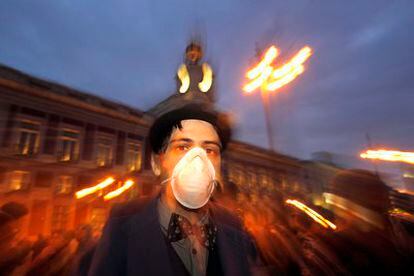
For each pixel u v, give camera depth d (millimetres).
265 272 872
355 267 1608
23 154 10812
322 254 1930
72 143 12516
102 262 655
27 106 11148
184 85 12148
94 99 13031
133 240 688
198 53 12938
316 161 22328
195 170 691
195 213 760
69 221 11336
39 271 3451
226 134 814
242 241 858
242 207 4809
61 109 12055
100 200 12336
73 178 12062
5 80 10227
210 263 754
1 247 2838
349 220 1729
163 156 773
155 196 788
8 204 2924
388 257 1500
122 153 13711
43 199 11039
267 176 20766
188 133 742
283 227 3783
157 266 662
